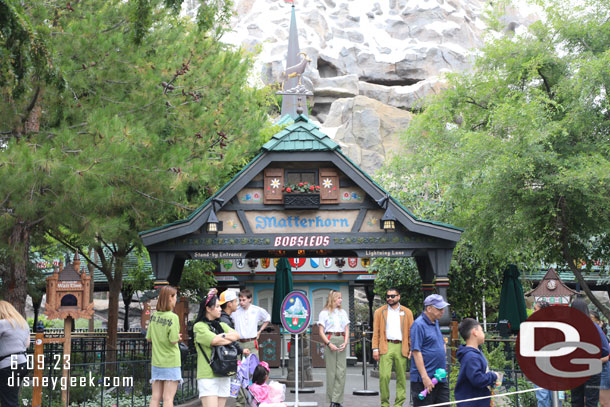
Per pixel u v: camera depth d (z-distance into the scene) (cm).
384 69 7944
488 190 1675
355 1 8806
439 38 8306
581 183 1519
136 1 1048
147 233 1215
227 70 1269
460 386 675
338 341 1092
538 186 1691
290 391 1444
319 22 8244
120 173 971
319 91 7275
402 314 1026
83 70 1052
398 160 2144
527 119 1566
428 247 1252
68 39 1028
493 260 1928
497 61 1922
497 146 1642
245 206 1265
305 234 1259
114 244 1608
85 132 1018
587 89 1562
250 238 1253
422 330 796
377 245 1257
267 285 2617
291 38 5888
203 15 1100
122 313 4069
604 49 1736
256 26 8000
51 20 1085
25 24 768
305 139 1259
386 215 1231
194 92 1233
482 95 1958
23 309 1148
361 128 5741
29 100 1045
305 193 1240
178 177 1080
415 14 8512
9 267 1324
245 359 1050
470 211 1777
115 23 1129
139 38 1010
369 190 1243
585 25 1756
